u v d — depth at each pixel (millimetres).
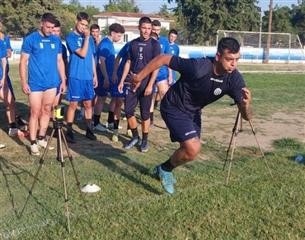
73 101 7945
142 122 7504
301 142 8664
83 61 7988
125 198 5395
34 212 4957
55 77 7293
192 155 5246
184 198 5438
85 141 8195
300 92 17125
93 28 9875
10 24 46031
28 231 4508
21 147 7578
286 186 5926
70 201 5246
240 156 7453
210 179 6156
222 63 4746
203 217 4934
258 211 5145
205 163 6957
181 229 4648
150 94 7410
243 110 5270
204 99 5137
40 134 7473
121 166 6660
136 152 7547
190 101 5176
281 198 5523
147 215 4938
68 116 7984
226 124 10344
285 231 4684
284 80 21891
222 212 5082
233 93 5082
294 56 37000
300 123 10797
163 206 5191
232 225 4773
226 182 6012
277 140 8648
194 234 4555
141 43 7461
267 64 34844
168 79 9789
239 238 4496
